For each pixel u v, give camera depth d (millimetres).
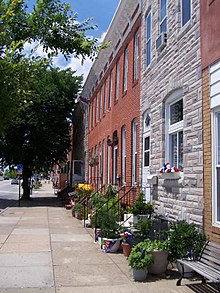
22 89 4012
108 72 20969
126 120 15883
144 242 7543
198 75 8094
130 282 6824
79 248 10023
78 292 6246
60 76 31422
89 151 28422
